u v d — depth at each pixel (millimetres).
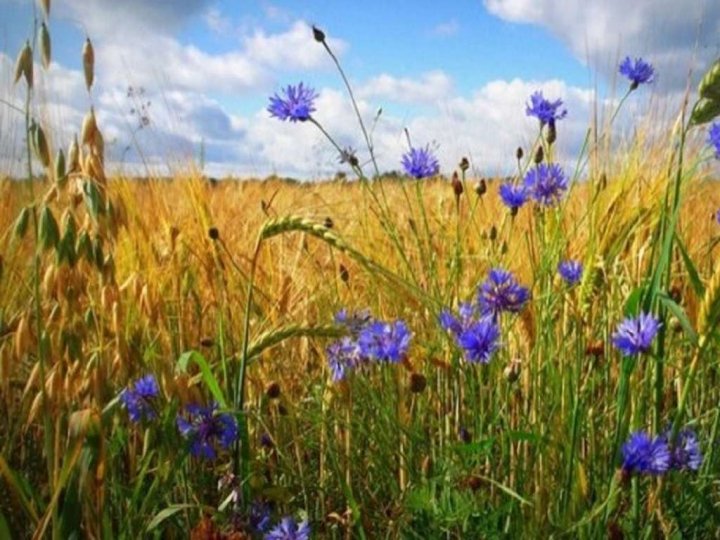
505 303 618
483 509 604
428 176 846
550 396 673
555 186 770
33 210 515
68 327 540
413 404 771
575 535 582
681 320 539
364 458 747
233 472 652
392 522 625
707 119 557
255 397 799
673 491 635
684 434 573
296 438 696
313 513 725
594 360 702
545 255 753
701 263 877
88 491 536
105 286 565
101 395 553
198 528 515
